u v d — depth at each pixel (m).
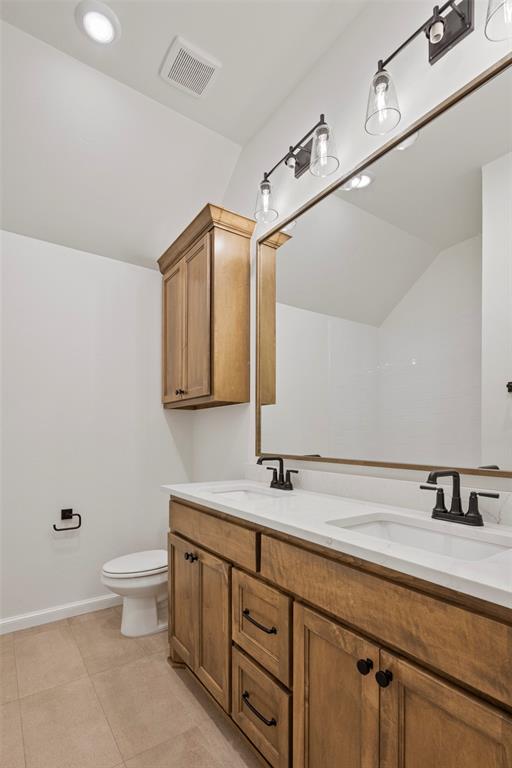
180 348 2.60
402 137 1.51
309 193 2.00
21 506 2.38
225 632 1.45
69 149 2.23
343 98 1.81
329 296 1.86
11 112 2.03
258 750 1.26
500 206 1.24
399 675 0.82
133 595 2.20
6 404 2.36
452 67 1.36
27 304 2.45
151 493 2.87
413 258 1.50
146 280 2.94
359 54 1.73
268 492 1.88
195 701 1.67
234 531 1.42
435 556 0.83
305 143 2.01
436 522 1.18
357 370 1.70
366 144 1.69
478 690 0.69
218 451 2.68
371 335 1.65
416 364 1.48
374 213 1.65
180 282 2.63
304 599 1.10
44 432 2.47
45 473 2.46
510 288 1.21
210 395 2.23
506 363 1.21
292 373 2.04
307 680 1.07
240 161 2.58
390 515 1.32
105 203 2.51
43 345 2.50
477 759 0.69
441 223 1.40
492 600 0.67
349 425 1.72
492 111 1.25
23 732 1.49
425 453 1.42
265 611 1.26
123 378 2.80
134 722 1.54
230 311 2.29
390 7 1.59
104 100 2.12
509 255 1.21
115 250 2.76
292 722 1.12
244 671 1.34
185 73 2.02
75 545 2.54
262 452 2.21
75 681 1.79
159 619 2.35
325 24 1.77
